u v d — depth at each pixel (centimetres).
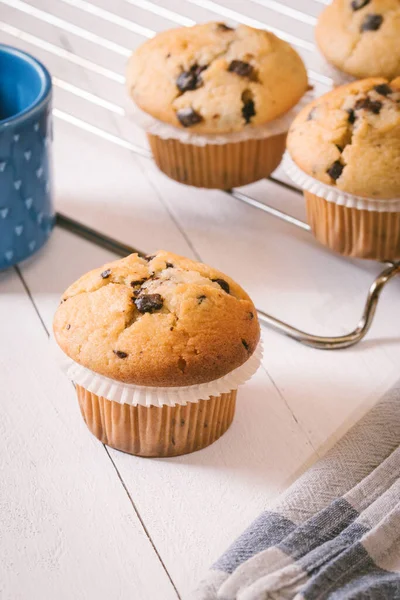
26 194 53
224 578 42
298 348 52
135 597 43
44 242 56
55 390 50
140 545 45
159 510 46
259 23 69
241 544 43
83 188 61
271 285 55
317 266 56
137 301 46
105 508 46
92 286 47
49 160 54
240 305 47
